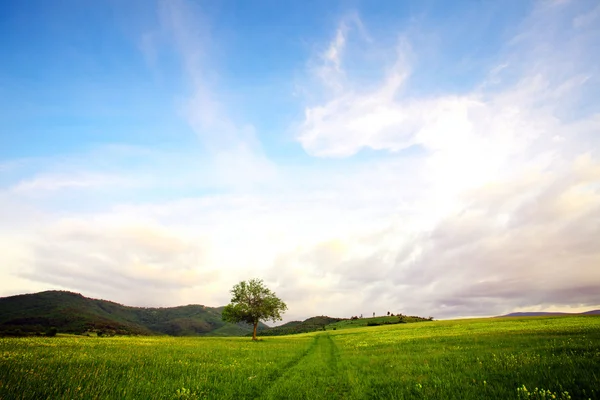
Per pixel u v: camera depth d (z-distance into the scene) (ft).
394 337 156.97
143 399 32.65
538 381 34.53
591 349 54.60
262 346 124.67
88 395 32.55
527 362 45.98
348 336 215.72
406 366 54.60
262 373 51.60
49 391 32.58
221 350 97.55
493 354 59.52
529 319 239.71
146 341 144.66
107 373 45.96
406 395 34.30
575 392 29.58
